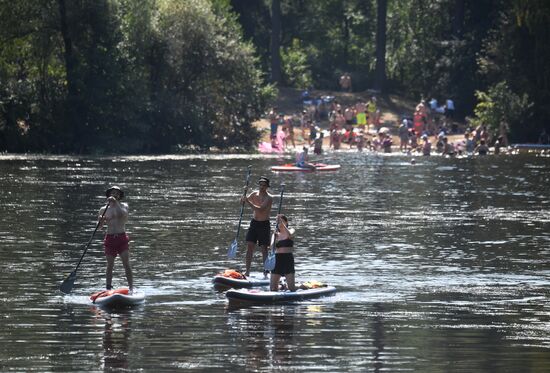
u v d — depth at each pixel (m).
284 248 56.09
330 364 42.38
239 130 197.12
